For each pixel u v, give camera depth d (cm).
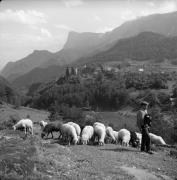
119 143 2134
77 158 1391
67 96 16812
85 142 1883
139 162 1483
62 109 9919
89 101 16650
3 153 1140
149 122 1758
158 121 5366
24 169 1027
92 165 1286
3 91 15975
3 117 6819
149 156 1672
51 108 11838
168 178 1290
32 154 1205
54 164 1180
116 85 17900
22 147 1267
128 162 1448
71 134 1861
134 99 15525
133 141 2102
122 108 15325
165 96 14175
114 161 1427
